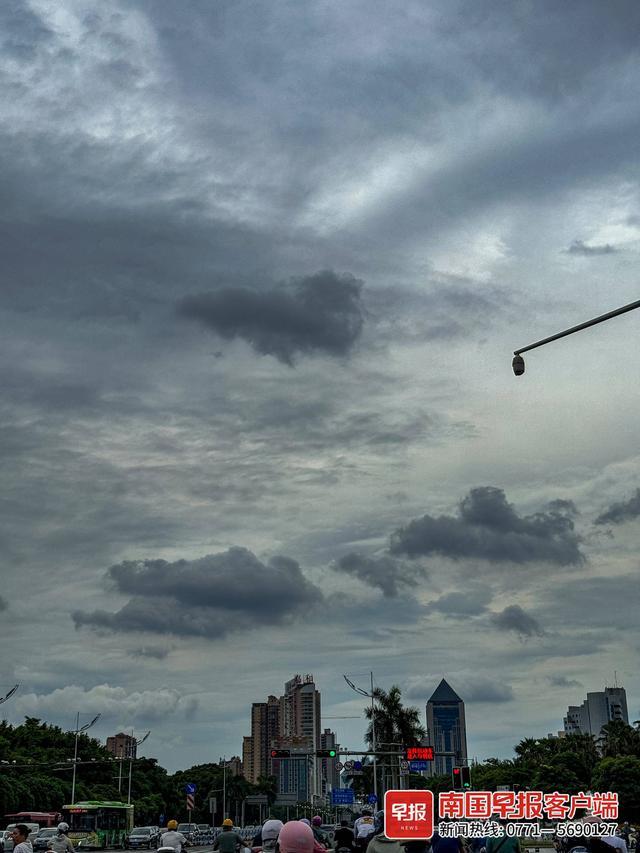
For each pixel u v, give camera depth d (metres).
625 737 120.56
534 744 139.88
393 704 111.44
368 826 31.12
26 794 106.38
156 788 164.75
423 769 82.31
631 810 99.31
